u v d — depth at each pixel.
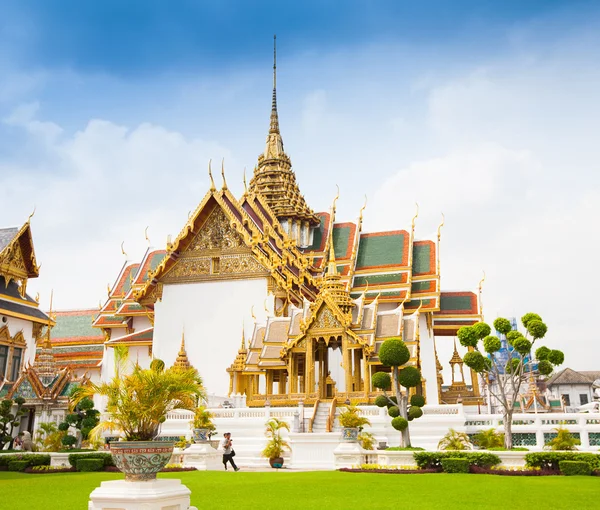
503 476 17.34
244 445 27.12
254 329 36.72
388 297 49.34
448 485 15.10
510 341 22.38
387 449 21.53
